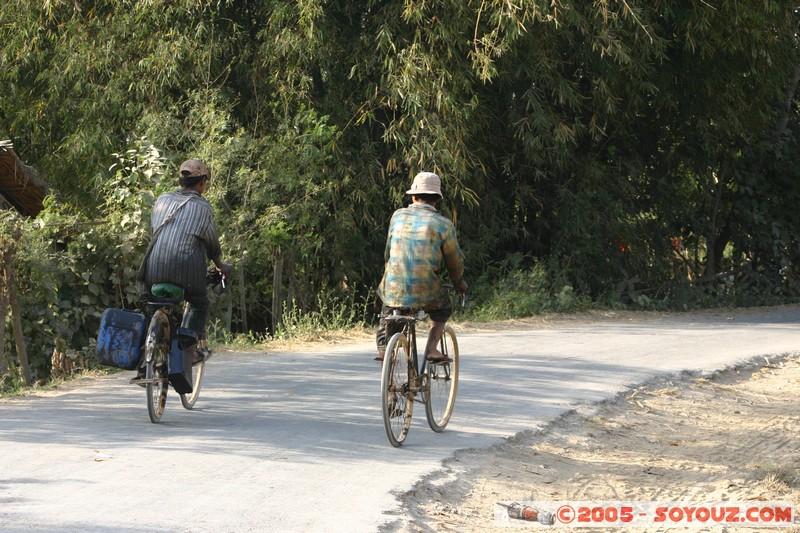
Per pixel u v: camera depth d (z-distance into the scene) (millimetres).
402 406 18578
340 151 41312
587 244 49594
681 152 53844
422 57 39125
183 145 39844
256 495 14773
